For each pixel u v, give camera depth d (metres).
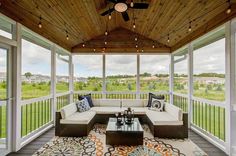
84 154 3.11
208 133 3.95
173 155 3.09
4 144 3.16
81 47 6.60
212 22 3.70
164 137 3.96
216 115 3.89
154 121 3.97
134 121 4.08
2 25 3.09
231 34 3.14
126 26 6.31
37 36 4.09
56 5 3.56
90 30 5.77
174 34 5.30
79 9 4.11
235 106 3.06
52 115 5.07
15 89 3.33
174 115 4.28
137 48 6.54
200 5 3.37
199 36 4.28
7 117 3.20
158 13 4.43
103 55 6.70
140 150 3.27
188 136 4.14
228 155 3.13
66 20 4.36
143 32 6.25
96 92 6.63
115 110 5.13
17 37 3.33
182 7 3.70
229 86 3.18
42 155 3.09
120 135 3.47
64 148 3.38
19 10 3.28
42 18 3.84
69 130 4.06
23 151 3.28
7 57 3.23
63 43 5.77
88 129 4.18
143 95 6.70
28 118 4.14
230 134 3.13
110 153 3.14
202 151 3.28
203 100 4.20
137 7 3.31
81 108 4.97
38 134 4.12
